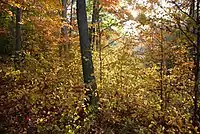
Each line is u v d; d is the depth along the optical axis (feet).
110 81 30.94
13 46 48.83
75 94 25.44
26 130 24.27
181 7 23.17
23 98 26.21
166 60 29.37
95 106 25.68
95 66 34.30
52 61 40.88
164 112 24.48
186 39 23.38
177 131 23.16
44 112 24.38
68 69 35.12
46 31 44.19
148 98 27.20
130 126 24.70
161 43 27.27
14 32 50.03
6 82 30.04
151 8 23.75
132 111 26.14
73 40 45.34
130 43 32.22
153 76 29.50
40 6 39.01
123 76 30.99
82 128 23.44
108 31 39.86
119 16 34.04
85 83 28.32
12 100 26.53
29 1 37.35
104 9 39.50
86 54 28.86
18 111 25.62
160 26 23.85
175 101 26.50
